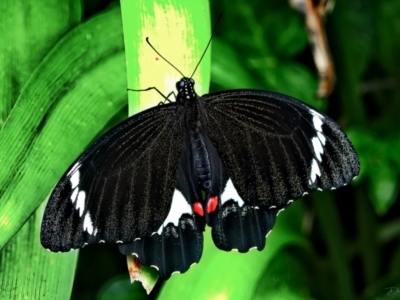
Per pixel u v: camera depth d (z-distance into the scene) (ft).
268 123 1.29
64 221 1.20
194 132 1.30
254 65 1.57
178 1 1.24
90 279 1.78
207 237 1.38
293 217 1.50
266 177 1.29
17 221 1.26
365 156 1.49
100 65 1.33
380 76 1.71
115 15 1.36
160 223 1.26
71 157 1.29
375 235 1.59
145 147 1.27
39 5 1.37
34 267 1.30
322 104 1.56
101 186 1.23
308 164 1.28
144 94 1.24
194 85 1.24
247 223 1.30
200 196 1.29
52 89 1.31
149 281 1.25
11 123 1.29
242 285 1.34
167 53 1.24
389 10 1.65
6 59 1.35
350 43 1.58
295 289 1.45
